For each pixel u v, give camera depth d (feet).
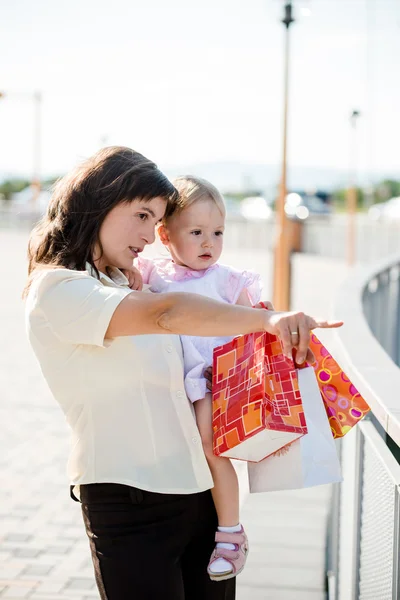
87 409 6.85
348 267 68.28
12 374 28.22
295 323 5.89
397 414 7.08
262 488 7.00
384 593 7.71
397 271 29.86
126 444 6.83
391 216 97.71
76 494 7.35
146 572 6.82
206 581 7.43
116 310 6.12
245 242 88.63
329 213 128.06
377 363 9.55
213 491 7.30
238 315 5.98
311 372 7.04
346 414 7.13
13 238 96.73
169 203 7.46
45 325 6.63
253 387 6.66
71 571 13.16
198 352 7.70
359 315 13.96
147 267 8.79
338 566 10.94
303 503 14.94
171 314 5.99
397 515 7.06
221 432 6.90
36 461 19.08
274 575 12.05
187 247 8.41
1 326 38.06
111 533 6.87
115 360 6.72
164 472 6.86
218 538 7.21
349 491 9.92
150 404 6.86
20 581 12.76
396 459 8.04
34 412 23.39
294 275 61.98
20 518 15.53
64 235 6.86
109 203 6.71
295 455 6.89
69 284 6.38
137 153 6.99
